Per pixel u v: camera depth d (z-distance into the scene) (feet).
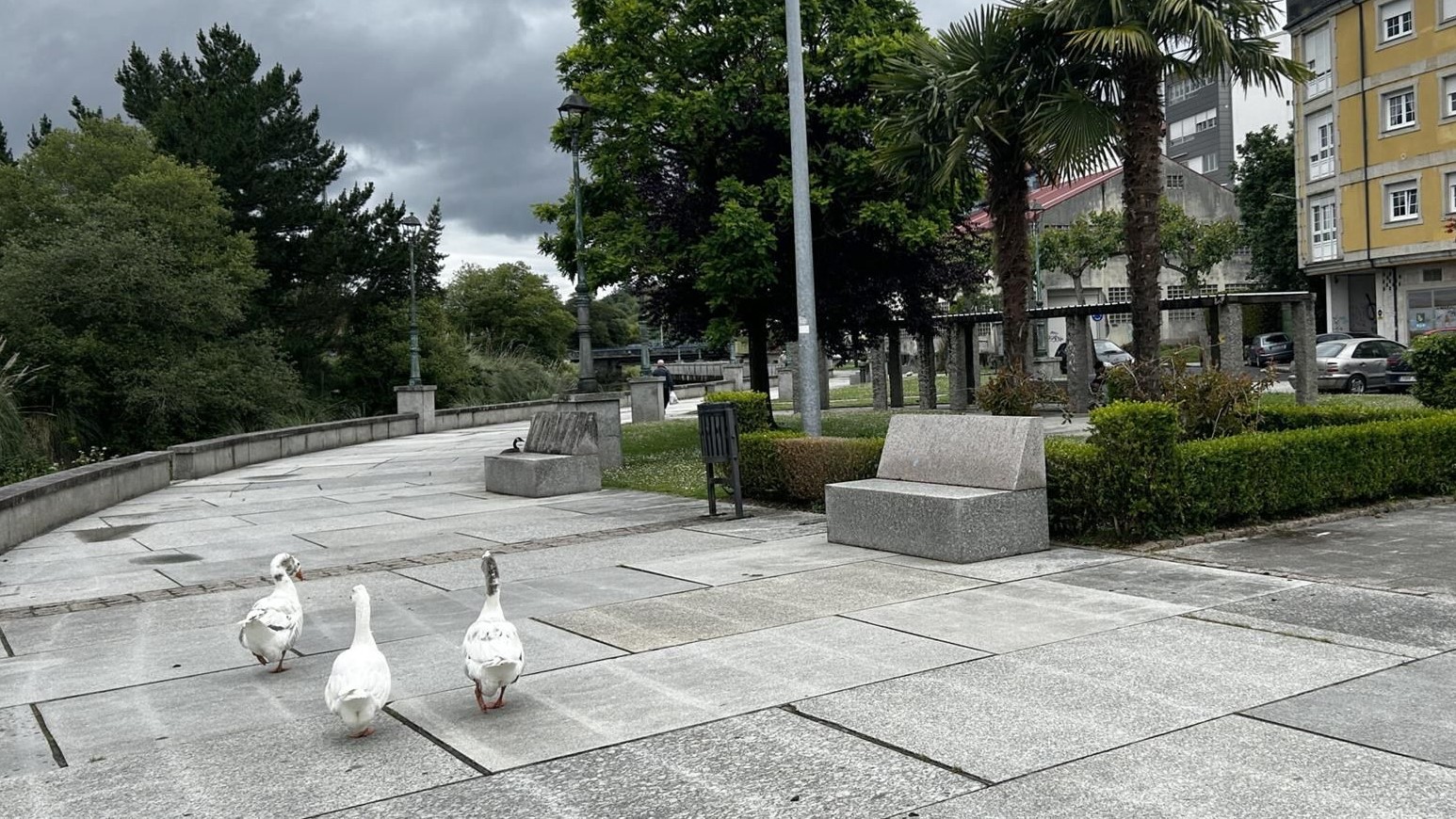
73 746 16.39
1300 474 31.83
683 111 62.44
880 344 84.53
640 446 74.59
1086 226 187.42
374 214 138.82
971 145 51.52
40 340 94.53
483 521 41.73
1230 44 42.45
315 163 138.41
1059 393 51.21
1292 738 14.47
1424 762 13.46
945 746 14.80
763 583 26.61
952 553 28.04
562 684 18.61
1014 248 51.57
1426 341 57.41
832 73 65.82
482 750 15.49
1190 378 41.09
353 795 14.02
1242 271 240.32
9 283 95.81
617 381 192.13
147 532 42.27
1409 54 129.49
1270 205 172.65
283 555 20.77
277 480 64.85
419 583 29.09
